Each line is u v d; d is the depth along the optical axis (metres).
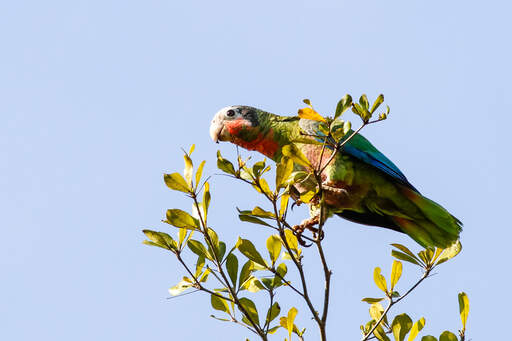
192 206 7.66
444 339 8.03
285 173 6.86
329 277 7.42
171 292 7.71
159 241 7.61
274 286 8.32
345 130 6.82
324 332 7.34
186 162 7.18
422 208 11.45
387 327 8.70
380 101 6.71
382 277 8.40
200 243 7.94
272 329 8.23
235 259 8.12
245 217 7.08
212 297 8.34
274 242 7.91
